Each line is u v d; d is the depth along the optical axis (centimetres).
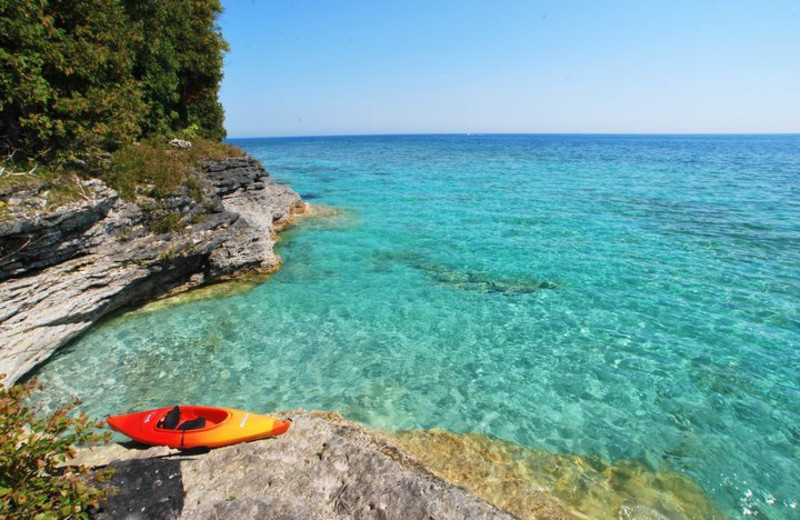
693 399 1084
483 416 1030
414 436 959
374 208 3381
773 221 2752
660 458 902
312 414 998
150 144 1770
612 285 1759
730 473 863
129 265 1402
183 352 1290
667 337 1365
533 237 2453
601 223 2753
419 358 1277
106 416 1016
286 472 749
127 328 1412
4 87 1139
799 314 1481
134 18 1906
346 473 750
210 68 2406
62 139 1280
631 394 1105
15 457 523
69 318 1240
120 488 644
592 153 10562
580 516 752
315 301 1647
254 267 1883
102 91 1388
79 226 1230
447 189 4341
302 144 19600
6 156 1158
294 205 3158
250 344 1343
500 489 807
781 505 790
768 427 987
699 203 3394
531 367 1227
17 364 1093
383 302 1639
